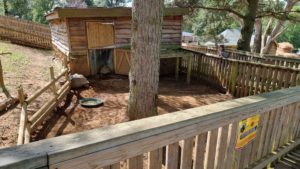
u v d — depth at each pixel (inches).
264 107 85.8
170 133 55.5
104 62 368.5
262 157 99.4
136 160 51.4
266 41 765.9
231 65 284.4
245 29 507.5
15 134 152.5
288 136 115.0
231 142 76.2
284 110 104.1
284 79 227.8
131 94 165.6
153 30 150.9
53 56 523.2
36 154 37.1
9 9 1259.2
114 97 256.7
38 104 207.2
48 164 37.9
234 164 82.7
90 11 332.5
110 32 357.7
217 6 571.8
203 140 65.9
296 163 112.3
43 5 1280.8
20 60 396.8
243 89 271.4
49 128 172.7
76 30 339.6
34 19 1283.2
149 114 164.6
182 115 60.4
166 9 368.2
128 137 47.5
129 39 369.1
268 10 587.8
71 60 339.3
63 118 192.4
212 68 324.2
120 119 190.9
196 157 65.9
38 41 660.7
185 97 269.9
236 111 72.3
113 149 45.8
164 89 306.8
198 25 1015.6
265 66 244.1
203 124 63.1
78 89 281.9
